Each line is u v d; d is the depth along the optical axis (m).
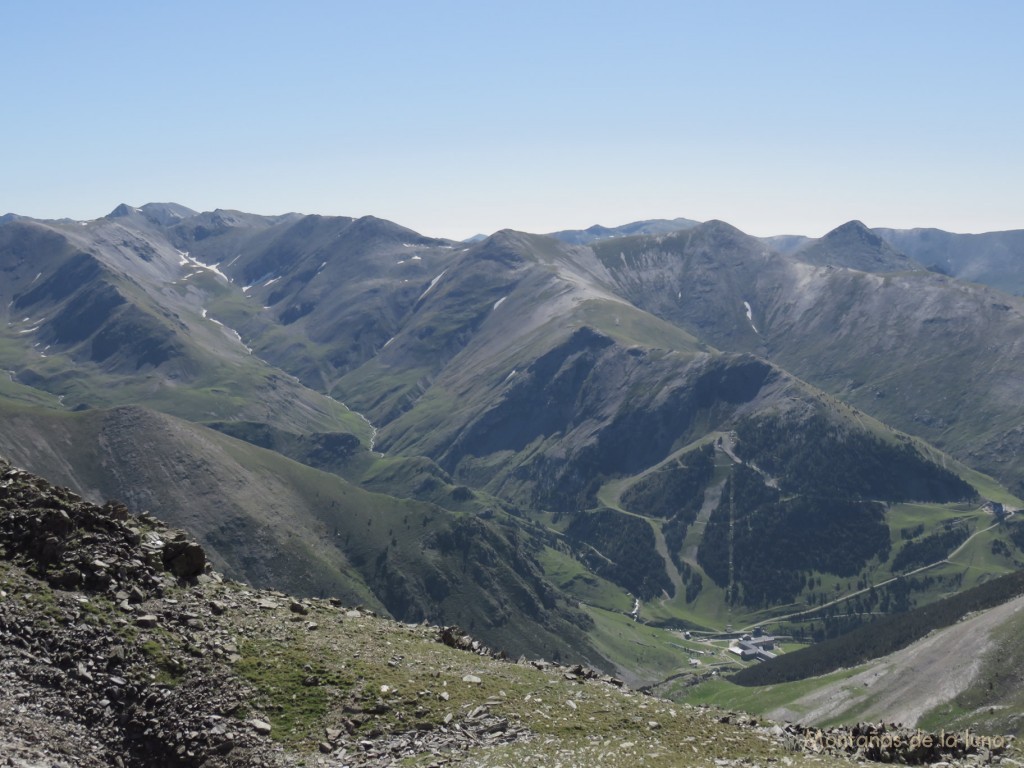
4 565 50.19
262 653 49.47
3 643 45.38
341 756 42.72
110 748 42.47
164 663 46.69
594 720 48.94
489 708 48.03
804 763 46.69
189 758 42.28
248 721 44.12
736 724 53.50
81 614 48.22
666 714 51.84
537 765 42.25
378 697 47.19
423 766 41.97
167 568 55.75
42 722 42.06
